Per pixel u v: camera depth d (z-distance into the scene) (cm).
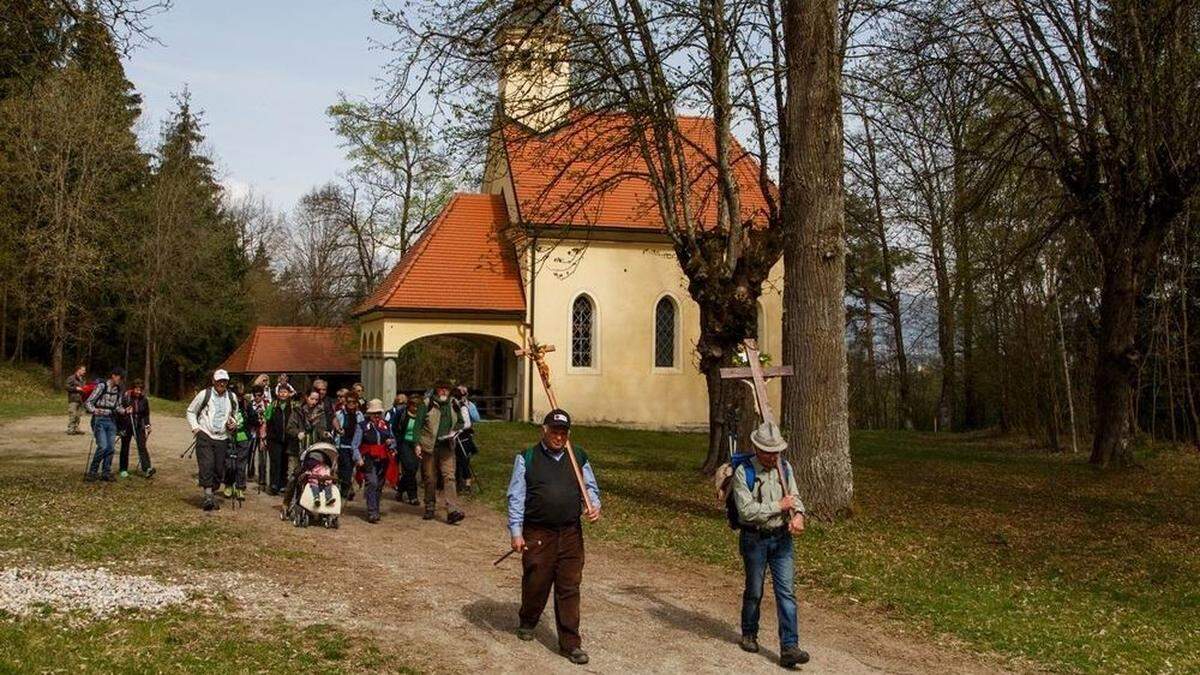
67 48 1451
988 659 821
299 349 4659
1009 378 3133
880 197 3725
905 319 4566
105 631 706
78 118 3978
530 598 755
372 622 802
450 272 3356
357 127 3962
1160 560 1279
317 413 1625
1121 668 810
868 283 4819
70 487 1583
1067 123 2170
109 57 1441
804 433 1444
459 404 1764
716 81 1741
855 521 1438
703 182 3036
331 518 1338
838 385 1440
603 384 3412
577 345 3434
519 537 742
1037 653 841
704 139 2903
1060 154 2280
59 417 3192
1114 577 1179
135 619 743
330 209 5072
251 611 805
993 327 3262
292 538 1223
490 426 3162
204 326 5312
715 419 2012
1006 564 1230
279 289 6519
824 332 1432
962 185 2438
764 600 991
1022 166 2352
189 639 708
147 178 5022
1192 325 2952
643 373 3456
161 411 3700
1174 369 2997
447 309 3256
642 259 3462
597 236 3412
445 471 1462
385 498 1711
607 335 3425
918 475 2259
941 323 4041
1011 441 3306
